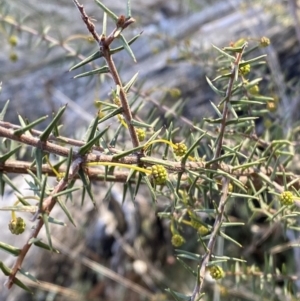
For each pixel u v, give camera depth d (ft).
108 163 0.35
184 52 0.80
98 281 1.04
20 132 0.32
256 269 0.57
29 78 1.31
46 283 0.92
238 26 1.13
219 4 1.34
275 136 0.64
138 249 1.00
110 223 1.01
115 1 1.67
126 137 0.67
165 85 1.07
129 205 1.01
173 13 1.61
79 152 0.34
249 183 0.50
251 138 0.55
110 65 0.35
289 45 1.03
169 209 0.61
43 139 0.33
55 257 1.02
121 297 1.01
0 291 0.98
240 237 0.94
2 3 0.84
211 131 0.63
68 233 1.02
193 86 1.04
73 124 1.14
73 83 1.26
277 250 0.80
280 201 0.45
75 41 1.37
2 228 1.00
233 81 0.42
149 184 0.37
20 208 0.33
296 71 1.02
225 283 0.77
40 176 0.33
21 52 1.38
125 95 0.36
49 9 1.51
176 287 0.99
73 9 1.57
